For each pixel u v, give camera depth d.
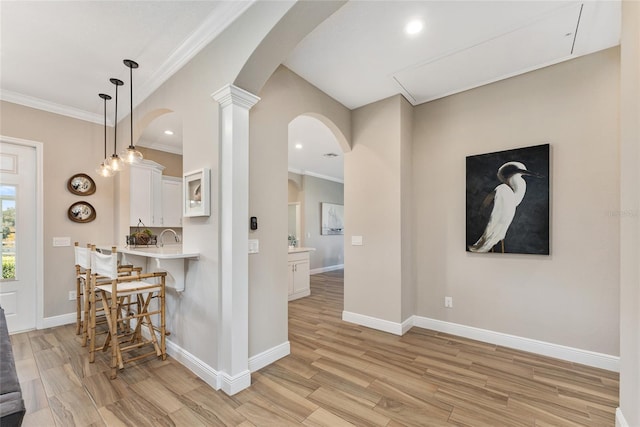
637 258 1.38
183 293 2.48
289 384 2.17
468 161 3.07
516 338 2.79
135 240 3.36
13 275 3.23
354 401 1.97
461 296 3.12
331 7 1.75
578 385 2.16
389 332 3.24
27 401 1.94
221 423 1.75
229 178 2.09
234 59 2.06
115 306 2.28
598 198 2.44
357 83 3.00
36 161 3.36
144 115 3.21
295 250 4.98
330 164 6.88
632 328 1.44
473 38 2.30
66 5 1.97
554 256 2.62
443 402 1.96
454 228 3.18
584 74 2.51
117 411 1.85
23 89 3.11
